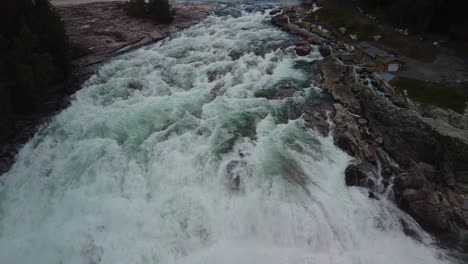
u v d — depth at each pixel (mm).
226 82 36344
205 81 37125
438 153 25797
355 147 26938
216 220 22297
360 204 23297
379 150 26938
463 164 25203
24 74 30859
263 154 26469
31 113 33094
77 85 37656
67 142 29266
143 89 36406
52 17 37531
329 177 25016
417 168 24891
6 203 24656
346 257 20797
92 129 30297
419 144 26516
